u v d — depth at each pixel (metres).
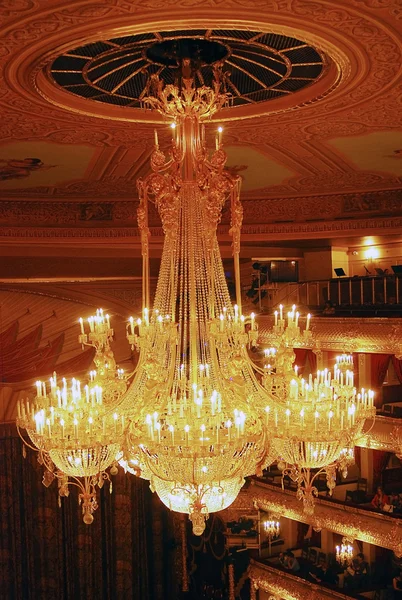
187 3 4.78
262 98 7.25
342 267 17.55
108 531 19.77
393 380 18.58
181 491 6.27
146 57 6.33
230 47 6.11
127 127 7.82
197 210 6.77
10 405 18.02
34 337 18.08
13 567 18.31
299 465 6.52
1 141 8.35
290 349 6.86
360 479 18.11
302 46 5.89
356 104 7.15
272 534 19.20
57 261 15.55
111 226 12.61
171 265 6.54
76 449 6.07
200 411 6.00
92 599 19.27
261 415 6.41
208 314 6.96
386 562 17.39
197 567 20.81
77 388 6.87
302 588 16.70
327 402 6.71
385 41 5.46
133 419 6.24
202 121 6.91
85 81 6.59
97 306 18.66
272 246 16.89
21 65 5.81
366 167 10.37
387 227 12.55
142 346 6.32
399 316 15.48
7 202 12.05
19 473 18.52
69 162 9.54
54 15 4.88
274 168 10.41
